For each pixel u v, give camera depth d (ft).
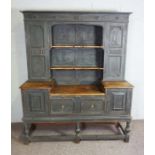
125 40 8.78
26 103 8.51
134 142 8.87
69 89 9.29
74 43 9.78
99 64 10.05
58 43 9.74
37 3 9.42
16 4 9.37
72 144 8.73
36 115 8.64
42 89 8.35
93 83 10.27
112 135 8.91
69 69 9.91
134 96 10.82
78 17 8.40
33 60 8.91
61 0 9.43
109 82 9.09
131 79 10.59
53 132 9.72
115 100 8.58
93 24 8.55
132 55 10.25
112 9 9.64
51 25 8.53
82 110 8.67
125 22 8.54
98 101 8.60
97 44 9.81
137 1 9.57
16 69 10.14
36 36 8.63
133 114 11.10
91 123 10.60
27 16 8.34
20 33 9.71
